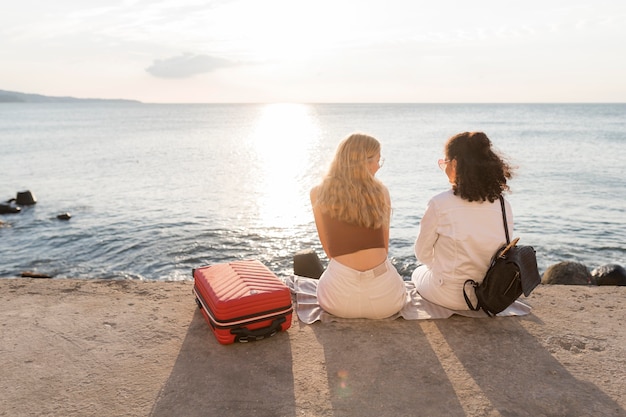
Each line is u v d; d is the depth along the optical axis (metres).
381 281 3.30
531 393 2.55
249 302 3.02
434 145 49.84
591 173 26.58
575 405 2.45
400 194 21.28
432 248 3.52
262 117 181.88
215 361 2.88
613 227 14.75
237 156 40.91
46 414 2.38
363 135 3.19
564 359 2.90
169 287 4.12
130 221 16.16
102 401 2.49
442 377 2.71
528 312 3.56
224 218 16.53
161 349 3.03
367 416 2.36
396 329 3.29
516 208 17.52
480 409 2.42
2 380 2.68
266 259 12.17
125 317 3.51
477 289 3.25
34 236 14.48
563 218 15.93
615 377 2.71
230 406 2.45
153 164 34.16
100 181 25.77
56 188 23.62
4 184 25.09
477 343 3.10
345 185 3.14
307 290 3.97
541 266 11.50
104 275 11.16
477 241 3.24
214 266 3.60
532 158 34.72
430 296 3.56
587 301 3.79
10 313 3.57
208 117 179.12
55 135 69.06
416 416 2.36
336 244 3.28
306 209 18.22
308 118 160.00
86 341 3.13
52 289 4.06
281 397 2.52
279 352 2.99
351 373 2.75
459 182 3.23
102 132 78.50
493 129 78.38
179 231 14.73
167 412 2.40
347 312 3.38
